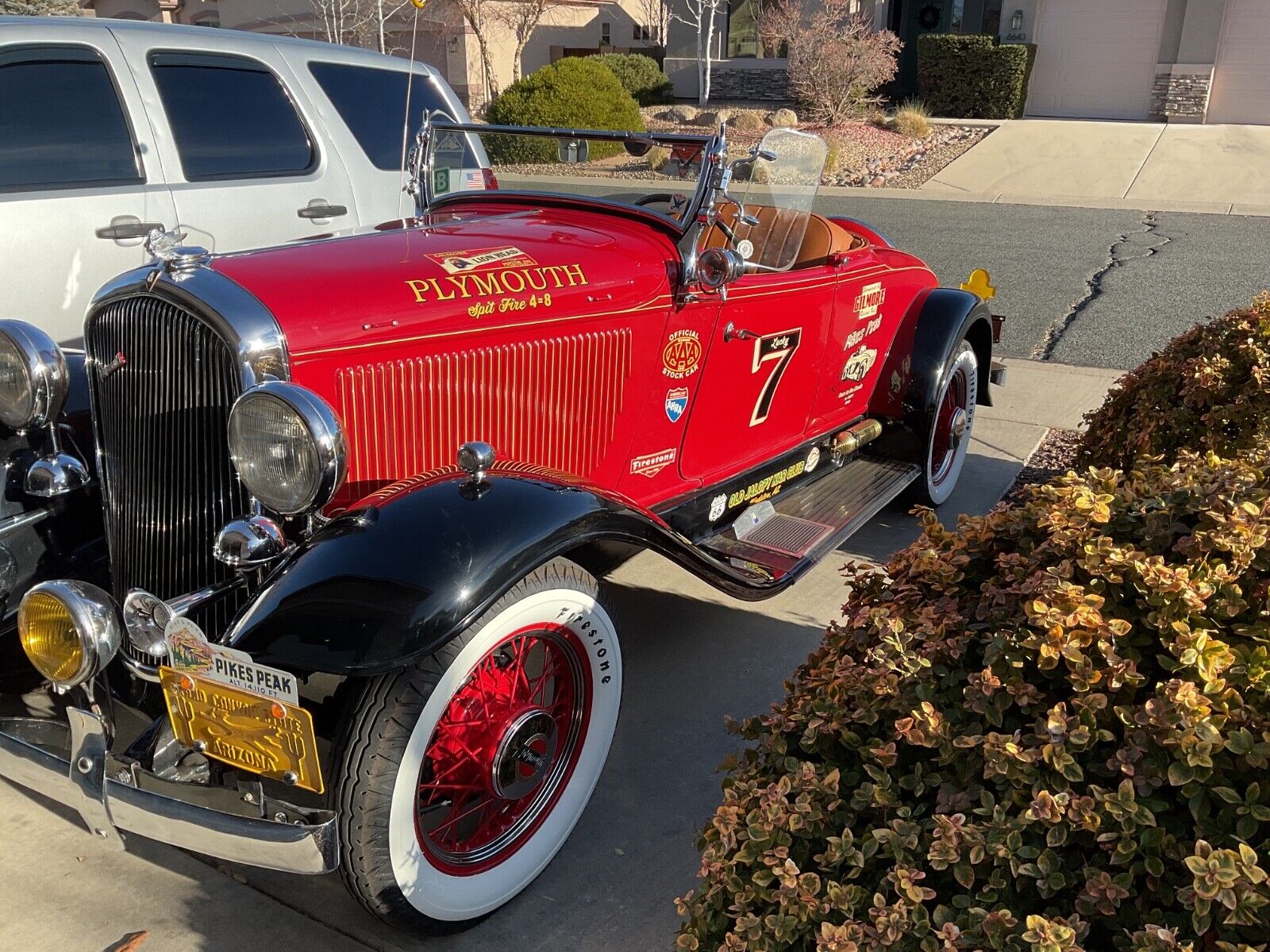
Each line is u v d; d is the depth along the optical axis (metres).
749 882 1.91
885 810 1.91
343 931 2.47
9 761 2.46
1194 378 4.39
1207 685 1.71
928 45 20.38
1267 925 1.52
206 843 2.21
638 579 4.38
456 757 2.44
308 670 2.12
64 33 4.54
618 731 3.29
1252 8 18.58
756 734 2.26
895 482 4.63
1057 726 1.76
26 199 4.36
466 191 3.88
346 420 2.62
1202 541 1.96
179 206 4.86
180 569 2.67
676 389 3.50
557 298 2.99
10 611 2.98
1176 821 1.70
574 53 25.12
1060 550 2.08
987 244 11.73
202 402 2.49
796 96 20.72
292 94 5.41
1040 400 6.75
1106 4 19.58
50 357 2.95
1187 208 14.10
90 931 2.44
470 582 2.21
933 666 2.05
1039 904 1.73
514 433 3.01
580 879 2.67
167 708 2.30
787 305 3.87
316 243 3.01
